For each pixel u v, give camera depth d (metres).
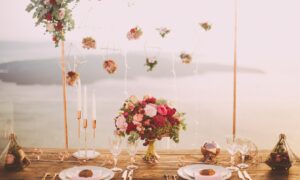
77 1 2.37
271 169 2.06
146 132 2.07
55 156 2.29
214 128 5.31
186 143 4.68
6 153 2.08
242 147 2.12
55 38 2.40
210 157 2.22
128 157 2.27
